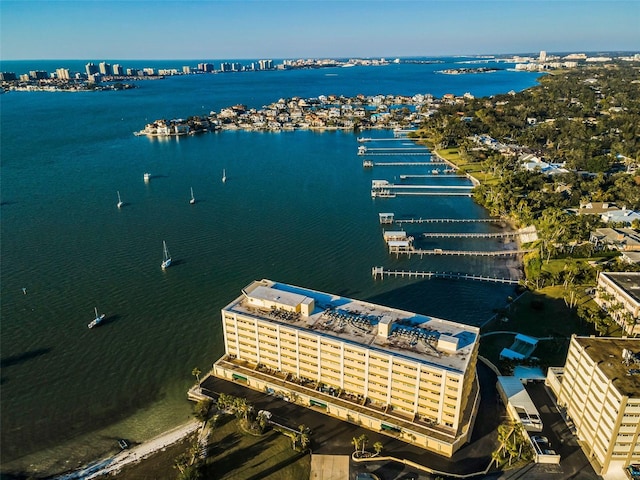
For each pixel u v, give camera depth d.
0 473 115.62
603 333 158.62
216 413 131.88
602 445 110.00
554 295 186.12
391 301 188.38
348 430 124.88
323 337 128.00
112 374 147.88
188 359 154.50
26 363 152.00
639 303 155.50
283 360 139.00
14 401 137.00
